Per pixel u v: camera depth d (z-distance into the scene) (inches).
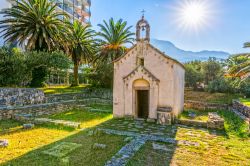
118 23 1323.8
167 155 341.1
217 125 545.6
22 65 874.1
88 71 1485.0
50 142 398.0
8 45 930.1
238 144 415.2
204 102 1032.8
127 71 687.1
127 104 669.3
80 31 1277.1
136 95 674.8
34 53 925.2
